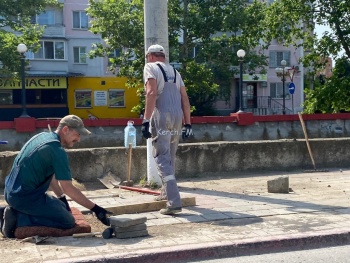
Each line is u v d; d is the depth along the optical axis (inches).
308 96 939.3
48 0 1096.8
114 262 189.9
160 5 347.6
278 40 965.8
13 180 217.2
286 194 323.6
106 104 1579.7
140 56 1076.5
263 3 1077.8
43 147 213.8
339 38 887.7
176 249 199.6
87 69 1598.2
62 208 222.4
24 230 217.6
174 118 267.1
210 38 1106.1
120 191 341.1
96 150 381.7
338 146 465.4
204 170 415.2
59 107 1557.6
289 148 446.3
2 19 1088.8
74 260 186.9
